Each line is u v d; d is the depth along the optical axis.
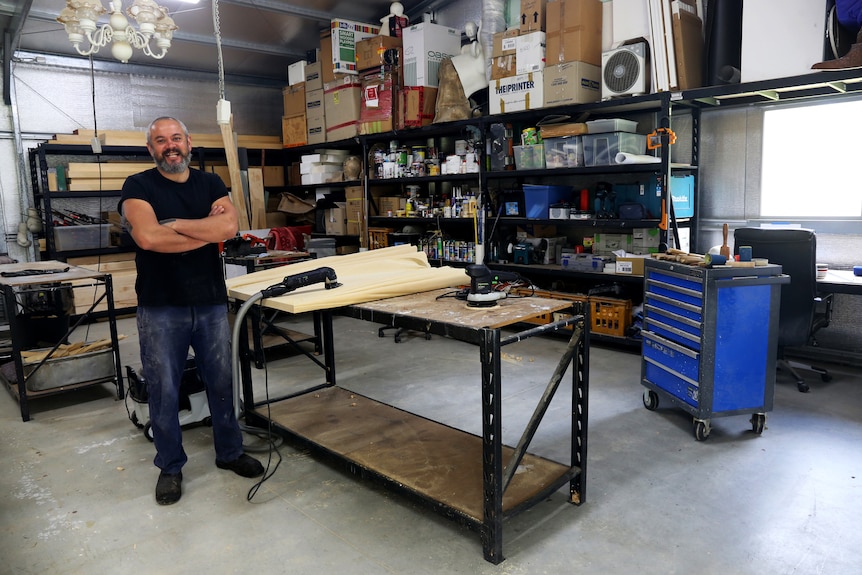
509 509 1.95
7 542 2.10
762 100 4.12
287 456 2.77
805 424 2.95
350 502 2.33
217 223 2.25
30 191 6.23
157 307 2.28
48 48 6.07
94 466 2.71
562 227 5.18
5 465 2.73
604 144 4.16
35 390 3.36
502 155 4.82
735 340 2.71
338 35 5.73
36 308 4.60
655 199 4.36
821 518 2.11
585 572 1.85
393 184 6.26
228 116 2.99
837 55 3.19
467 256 5.23
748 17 3.43
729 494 2.30
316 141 6.48
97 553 2.03
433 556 1.96
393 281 2.49
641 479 2.44
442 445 2.53
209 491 2.44
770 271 2.71
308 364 4.25
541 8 4.32
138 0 2.95
